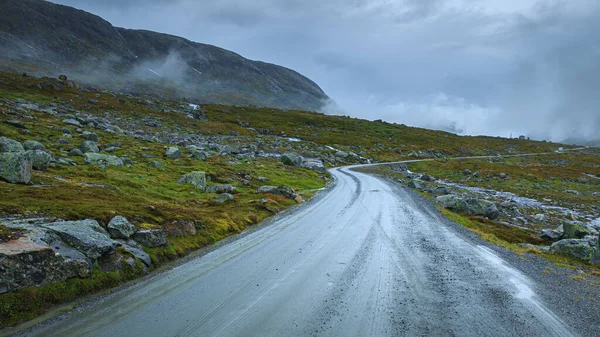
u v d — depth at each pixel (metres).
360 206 34.91
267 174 60.00
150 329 8.98
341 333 8.77
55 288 10.77
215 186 40.00
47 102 98.31
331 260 16.05
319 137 154.12
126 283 12.84
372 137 173.38
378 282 12.94
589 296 12.06
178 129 108.19
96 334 8.70
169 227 18.84
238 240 20.70
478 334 8.75
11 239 11.38
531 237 32.69
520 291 12.12
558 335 8.74
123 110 116.62
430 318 9.72
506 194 71.69
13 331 8.84
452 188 70.06
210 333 8.74
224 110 187.62
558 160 159.50
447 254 17.44
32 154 30.12
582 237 32.03
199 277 13.56
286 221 27.08
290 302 10.90
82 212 16.89
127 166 42.22
